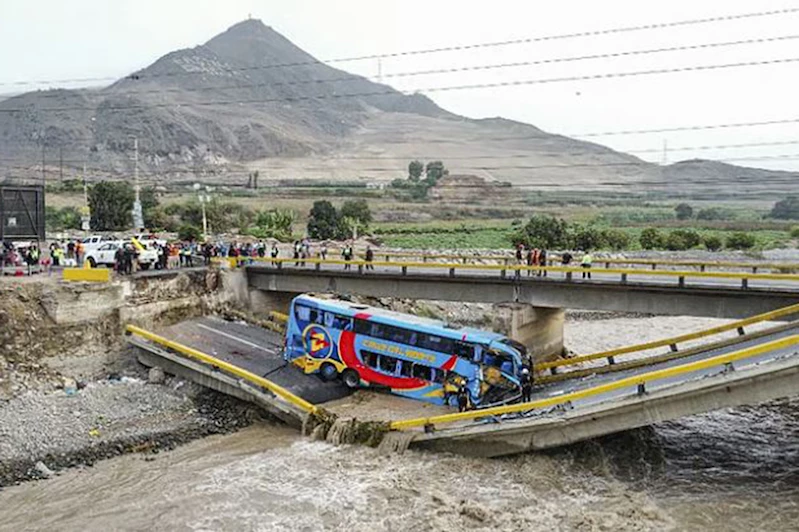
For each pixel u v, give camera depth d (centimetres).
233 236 11038
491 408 3612
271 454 3575
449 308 7525
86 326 4669
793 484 3288
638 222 17962
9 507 2981
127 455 3544
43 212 6612
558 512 2983
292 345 4531
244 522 2892
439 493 3130
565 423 3362
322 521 2903
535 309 5497
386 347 4184
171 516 2936
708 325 7656
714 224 17400
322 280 6169
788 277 4478
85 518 2916
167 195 19050
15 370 4219
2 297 4469
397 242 12862
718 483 3306
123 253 5378
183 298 5538
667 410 3250
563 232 11794
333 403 4091
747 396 3125
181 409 4150
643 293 4969
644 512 2980
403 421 3631
